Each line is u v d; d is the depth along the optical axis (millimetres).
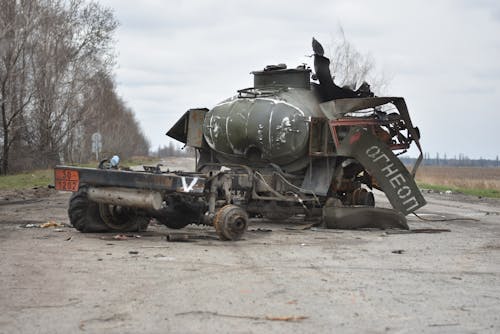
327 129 14195
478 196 27672
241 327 6008
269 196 13867
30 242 10922
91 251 10008
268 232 13133
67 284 7656
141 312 6469
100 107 50750
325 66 15062
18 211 16844
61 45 40125
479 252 10758
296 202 14227
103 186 11750
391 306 6848
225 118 14859
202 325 6055
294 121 14164
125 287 7527
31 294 7152
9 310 6500
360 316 6430
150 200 11141
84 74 42375
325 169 14398
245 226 11688
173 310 6555
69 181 11898
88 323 6074
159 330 5887
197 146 15703
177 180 11047
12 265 8805
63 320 6164
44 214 16016
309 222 14875
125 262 9094
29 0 35281
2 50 34375
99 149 48188
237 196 13508
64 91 41656
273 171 14438
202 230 13078
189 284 7742
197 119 15742
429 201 24609
